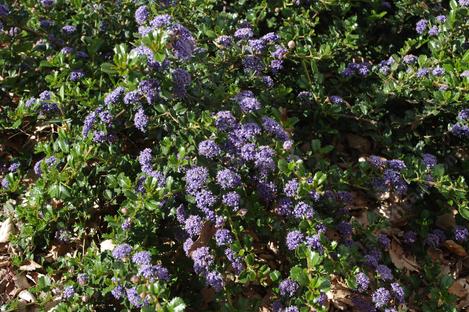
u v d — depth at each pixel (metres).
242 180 1.09
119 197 1.18
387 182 1.15
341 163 1.30
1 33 1.25
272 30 1.37
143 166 1.08
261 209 1.08
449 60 1.24
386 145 1.26
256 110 1.11
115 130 1.15
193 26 1.29
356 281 1.03
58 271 1.13
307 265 1.03
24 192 1.22
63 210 1.14
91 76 1.26
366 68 1.29
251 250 1.07
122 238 1.06
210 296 1.09
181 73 1.07
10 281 1.15
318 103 1.26
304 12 1.33
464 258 1.21
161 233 1.11
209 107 1.12
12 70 1.28
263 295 1.11
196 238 1.07
